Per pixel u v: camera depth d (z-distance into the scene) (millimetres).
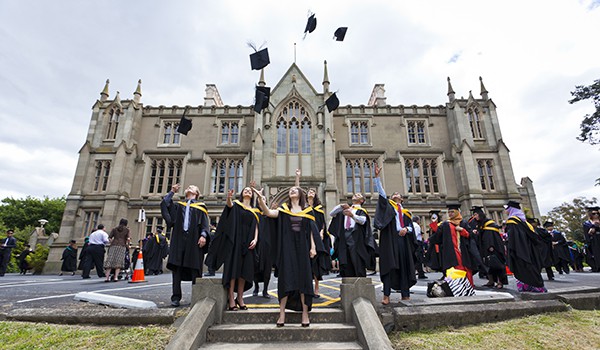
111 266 10211
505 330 4332
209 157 21266
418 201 20484
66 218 19078
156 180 20844
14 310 4695
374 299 4383
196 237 5164
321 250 4461
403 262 5504
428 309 4504
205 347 3631
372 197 20453
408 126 22766
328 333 3902
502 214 19984
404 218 5941
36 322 4484
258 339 3855
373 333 3586
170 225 5090
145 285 8875
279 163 20625
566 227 36562
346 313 4273
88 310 4562
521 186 22766
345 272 5258
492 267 7531
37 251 20266
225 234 4637
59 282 10281
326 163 19703
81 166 20219
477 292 5820
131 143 20969
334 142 20594
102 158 20594
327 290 7215
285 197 19172
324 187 19484
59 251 18438
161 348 3621
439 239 6602
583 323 4738
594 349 3979
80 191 19703
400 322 4277
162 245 13750
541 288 5918
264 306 5016
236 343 3805
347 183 21141
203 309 4047
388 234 5473
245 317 4293
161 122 22141
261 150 19922
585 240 12211
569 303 5422
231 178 21219
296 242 4277
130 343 3750
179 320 4250
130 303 5027
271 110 21453
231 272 4383
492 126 22047
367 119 22578
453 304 4902
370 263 5258
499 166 21031
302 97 21797
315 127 21109
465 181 20359
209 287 4363
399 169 21312
